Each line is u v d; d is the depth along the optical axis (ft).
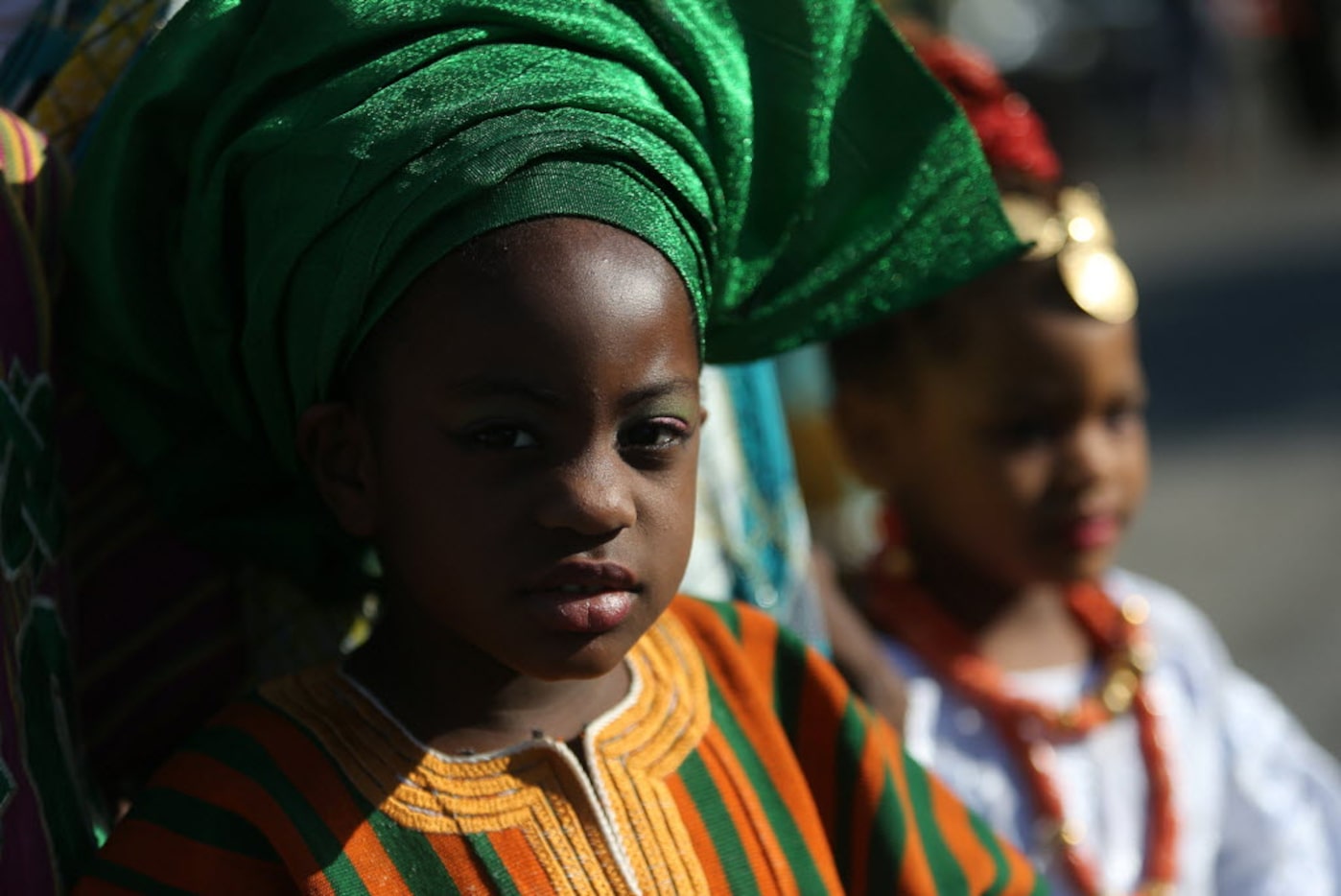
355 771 4.17
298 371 4.21
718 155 4.33
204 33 4.32
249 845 4.06
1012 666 7.41
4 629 4.09
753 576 6.17
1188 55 39.81
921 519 7.43
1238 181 38.60
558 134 3.89
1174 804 7.39
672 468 4.03
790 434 10.35
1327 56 40.37
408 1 4.13
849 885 4.72
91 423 4.72
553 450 3.87
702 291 4.18
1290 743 7.99
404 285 3.91
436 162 3.88
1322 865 7.77
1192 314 27.22
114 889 4.02
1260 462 20.31
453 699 4.28
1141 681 7.49
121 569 4.75
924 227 4.83
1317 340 25.04
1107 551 7.14
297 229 4.07
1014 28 36.47
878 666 6.80
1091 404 6.98
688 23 4.31
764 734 4.66
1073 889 7.16
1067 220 7.01
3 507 4.13
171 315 4.54
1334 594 16.35
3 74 4.84
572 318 3.79
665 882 4.25
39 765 4.19
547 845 4.16
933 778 5.04
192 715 4.84
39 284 4.42
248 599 4.92
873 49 4.80
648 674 4.54
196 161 4.30
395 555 4.13
